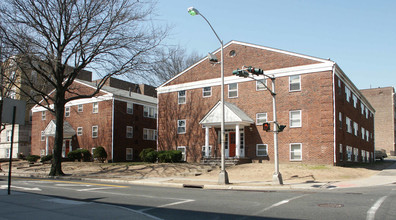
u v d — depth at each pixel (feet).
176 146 114.42
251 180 68.80
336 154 89.51
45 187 54.60
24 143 171.32
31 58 78.54
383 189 51.67
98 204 36.01
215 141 106.32
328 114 89.25
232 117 95.61
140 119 147.74
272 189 55.26
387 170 91.56
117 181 72.02
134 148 142.61
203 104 110.63
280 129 61.31
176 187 60.18
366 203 35.81
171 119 117.08
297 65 94.89
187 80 115.24
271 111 97.35
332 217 28.66
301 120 92.79
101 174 88.43
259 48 101.71
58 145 89.04
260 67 100.58
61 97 90.53
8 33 77.71
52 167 87.97
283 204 35.91
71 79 94.43
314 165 86.74
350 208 32.83
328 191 50.39
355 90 121.90
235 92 104.58
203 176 78.84
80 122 143.64
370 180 66.18
